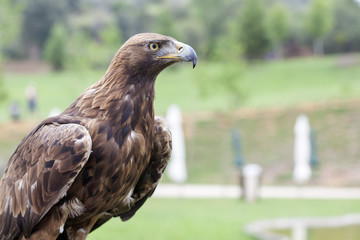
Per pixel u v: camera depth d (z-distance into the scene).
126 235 13.27
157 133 4.59
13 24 34.66
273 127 36.22
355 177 28.36
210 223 15.83
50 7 90.31
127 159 4.14
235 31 40.25
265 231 15.21
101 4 103.94
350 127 34.75
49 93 55.97
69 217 4.16
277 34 86.38
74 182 4.07
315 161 26.23
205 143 34.38
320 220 16.91
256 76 63.94
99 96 4.18
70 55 48.97
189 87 56.16
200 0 103.81
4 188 4.24
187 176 29.61
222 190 26.00
